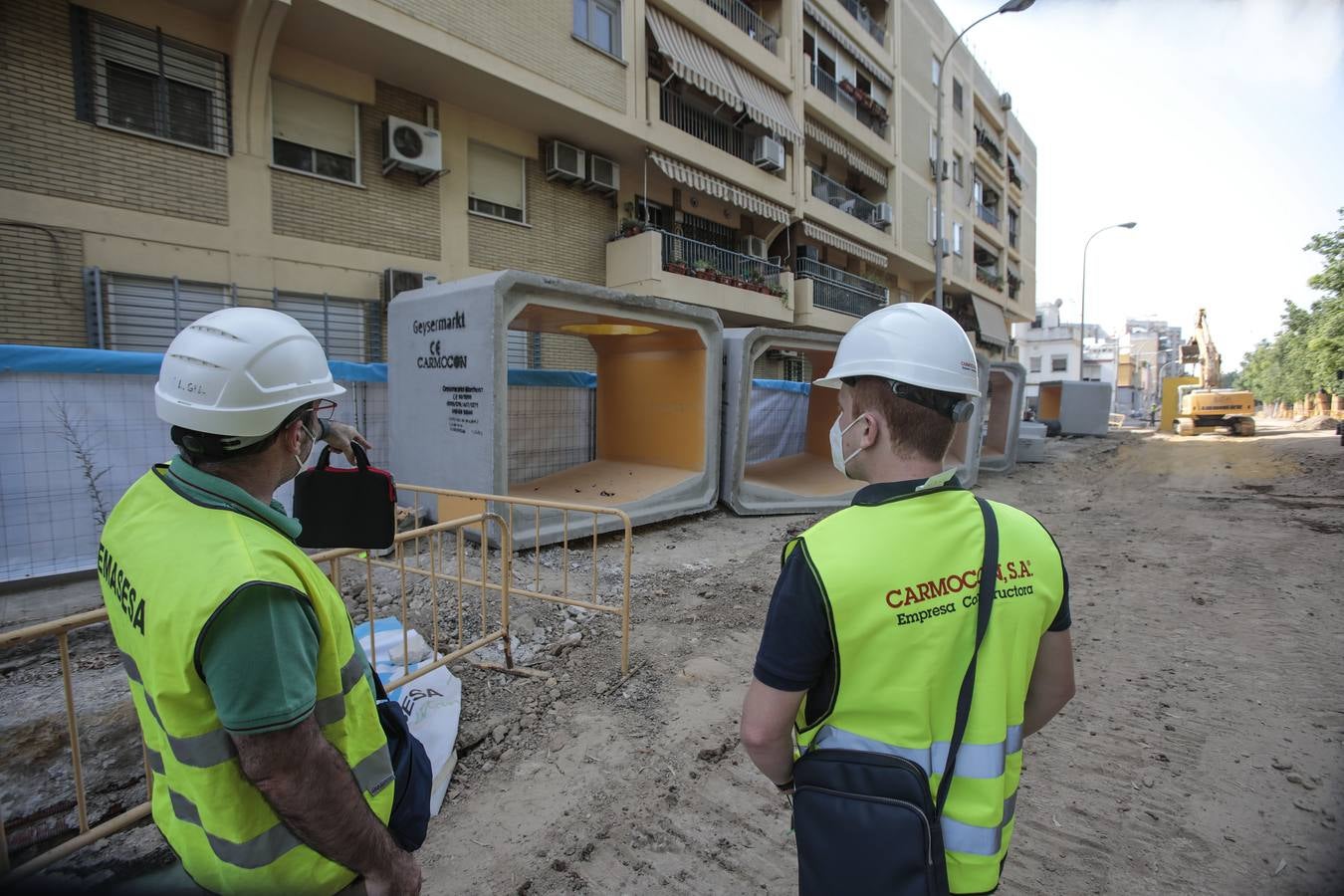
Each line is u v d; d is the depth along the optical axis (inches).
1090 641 182.4
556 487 322.0
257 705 41.9
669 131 540.7
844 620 44.2
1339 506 395.9
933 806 43.6
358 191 400.5
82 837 75.9
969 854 43.9
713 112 638.5
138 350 321.7
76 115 299.6
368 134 405.7
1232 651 175.2
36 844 92.6
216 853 46.1
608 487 321.7
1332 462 606.2
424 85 419.8
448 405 252.4
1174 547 295.3
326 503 73.1
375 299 408.8
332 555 115.5
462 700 138.9
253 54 342.0
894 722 45.0
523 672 152.1
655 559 261.0
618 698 145.1
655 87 529.0
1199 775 119.2
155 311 326.6
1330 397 1557.6
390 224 415.2
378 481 73.4
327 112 390.3
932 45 1035.3
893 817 42.4
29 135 289.1
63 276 298.2
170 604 42.7
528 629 177.3
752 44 631.8
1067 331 2330.2
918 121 994.7
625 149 534.6
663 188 607.2
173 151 326.6
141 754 115.9
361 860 48.5
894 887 42.0
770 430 462.9
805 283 721.0
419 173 422.6
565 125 486.9
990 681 45.5
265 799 44.8
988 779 44.7
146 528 47.4
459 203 451.2
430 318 258.2
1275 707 144.3
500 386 237.3
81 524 212.8
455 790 112.4
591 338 371.6
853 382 53.1
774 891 91.0
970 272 1193.4
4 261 284.8
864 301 858.1
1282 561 267.3
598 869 95.0
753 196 649.6
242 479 51.4
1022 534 49.8
